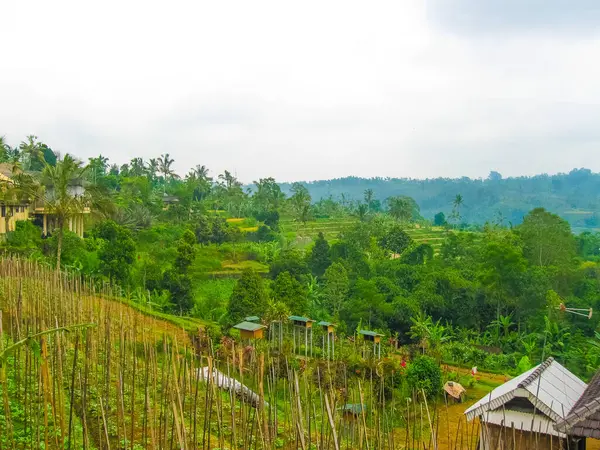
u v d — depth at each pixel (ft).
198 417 42.42
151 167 434.30
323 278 182.19
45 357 26.23
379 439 31.09
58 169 111.75
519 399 43.06
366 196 545.85
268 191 433.48
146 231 216.95
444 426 60.59
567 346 131.03
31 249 131.03
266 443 27.55
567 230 196.65
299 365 62.54
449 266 189.88
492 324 148.87
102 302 74.33
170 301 127.65
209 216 299.58
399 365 72.54
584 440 41.45
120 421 29.99
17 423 35.17
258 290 104.58
